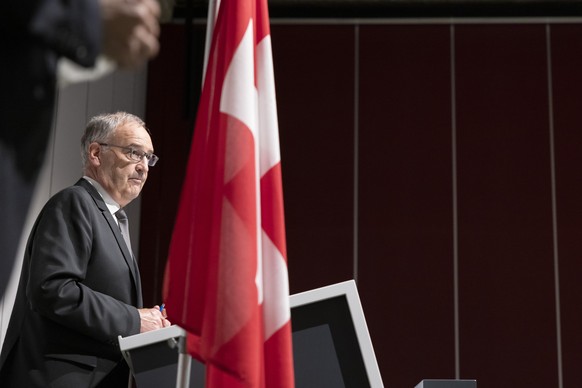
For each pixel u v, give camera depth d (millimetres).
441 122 18266
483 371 17141
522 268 17547
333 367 4668
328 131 18344
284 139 18359
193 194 4328
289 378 4168
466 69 18469
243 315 3900
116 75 15164
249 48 4293
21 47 1622
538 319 17312
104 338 5863
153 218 17906
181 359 4371
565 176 17922
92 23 1703
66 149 12109
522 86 18344
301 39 18766
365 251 17797
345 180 18125
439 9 18562
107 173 6812
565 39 18516
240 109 4176
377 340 17375
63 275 5852
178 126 18312
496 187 17938
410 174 18078
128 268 6336
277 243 4324
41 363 5855
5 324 9938
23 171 1646
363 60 18625
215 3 4848
